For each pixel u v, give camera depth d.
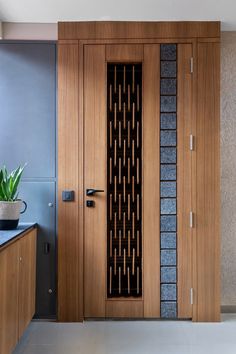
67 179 3.10
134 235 3.12
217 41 3.08
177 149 3.09
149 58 3.09
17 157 3.10
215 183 3.08
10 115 3.10
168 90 3.09
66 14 2.96
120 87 3.12
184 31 3.08
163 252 3.10
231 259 3.23
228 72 3.24
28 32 3.17
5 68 3.10
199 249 3.08
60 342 2.68
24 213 3.09
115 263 3.12
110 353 2.50
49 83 3.10
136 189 3.12
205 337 2.78
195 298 3.08
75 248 3.09
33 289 2.94
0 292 2.03
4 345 2.11
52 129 3.11
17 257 2.40
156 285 3.09
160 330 2.91
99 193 3.10
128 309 3.09
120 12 2.92
